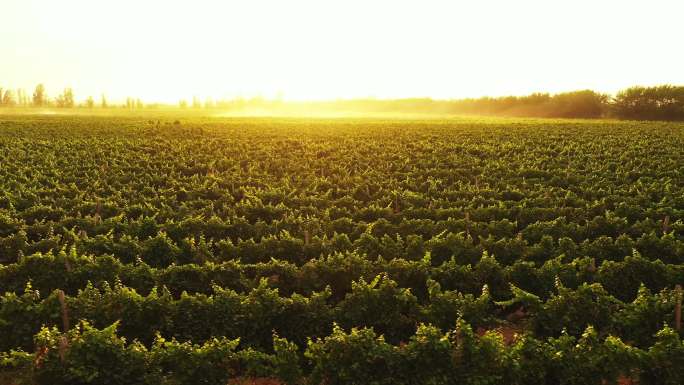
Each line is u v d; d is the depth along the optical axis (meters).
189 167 34.00
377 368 9.56
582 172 31.39
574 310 11.27
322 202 23.19
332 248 15.93
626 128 61.28
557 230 17.62
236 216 20.31
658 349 9.41
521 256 15.35
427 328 9.75
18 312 11.38
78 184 27.70
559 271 13.29
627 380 10.58
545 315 11.35
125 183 28.73
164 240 15.77
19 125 64.12
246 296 12.35
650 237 15.38
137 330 11.35
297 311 11.48
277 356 9.93
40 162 34.94
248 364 9.98
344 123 75.62
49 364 9.53
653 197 24.06
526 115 129.25
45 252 16.22
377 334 11.60
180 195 25.62
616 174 29.80
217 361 9.84
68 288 13.45
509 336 12.77
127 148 42.66
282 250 15.83
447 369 9.42
